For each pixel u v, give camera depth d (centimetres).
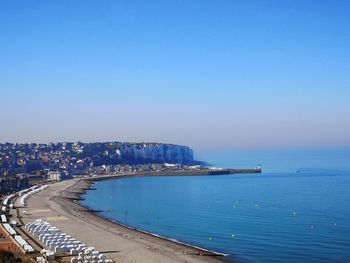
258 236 12469
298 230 13262
